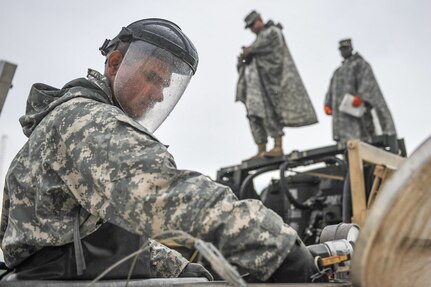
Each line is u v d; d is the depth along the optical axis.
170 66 2.11
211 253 1.33
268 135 7.08
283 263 1.63
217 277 2.72
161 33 2.10
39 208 1.82
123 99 2.07
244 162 6.86
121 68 2.07
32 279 1.85
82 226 1.82
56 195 1.81
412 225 1.24
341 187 6.05
